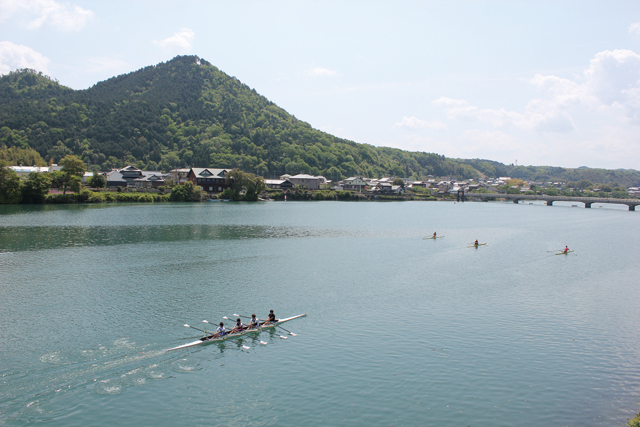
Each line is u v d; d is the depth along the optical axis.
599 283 57.44
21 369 29.95
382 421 25.20
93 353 32.72
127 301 45.03
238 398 27.34
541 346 36.22
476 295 50.53
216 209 151.50
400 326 40.00
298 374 30.56
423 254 75.19
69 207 139.25
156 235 88.19
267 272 59.22
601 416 26.41
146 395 27.44
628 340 37.81
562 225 131.75
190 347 34.31
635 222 145.25
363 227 111.62
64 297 45.97
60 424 24.16
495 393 28.64
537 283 56.84
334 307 45.03
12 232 86.81
